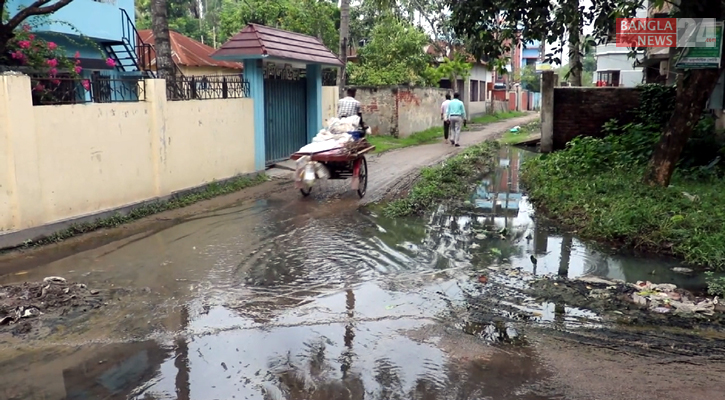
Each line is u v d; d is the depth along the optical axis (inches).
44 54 411.2
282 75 601.9
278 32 571.8
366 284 259.0
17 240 309.1
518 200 449.4
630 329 211.5
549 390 169.6
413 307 232.5
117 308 231.3
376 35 1026.7
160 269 280.7
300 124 642.2
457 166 573.0
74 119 343.9
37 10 356.5
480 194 475.5
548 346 198.4
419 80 1055.0
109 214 367.9
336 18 1053.8
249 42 521.3
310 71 645.3
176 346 198.8
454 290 251.6
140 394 168.7
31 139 315.3
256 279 266.2
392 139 869.2
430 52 1286.9
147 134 405.4
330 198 453.4
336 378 177.8
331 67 674.8
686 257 288.4
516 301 238.8
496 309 230.4
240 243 325.4
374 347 198.2
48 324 215.5
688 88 390.0
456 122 822.5
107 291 250.1
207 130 469.4
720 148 485.7
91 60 599.8
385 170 591.5
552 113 648.4
